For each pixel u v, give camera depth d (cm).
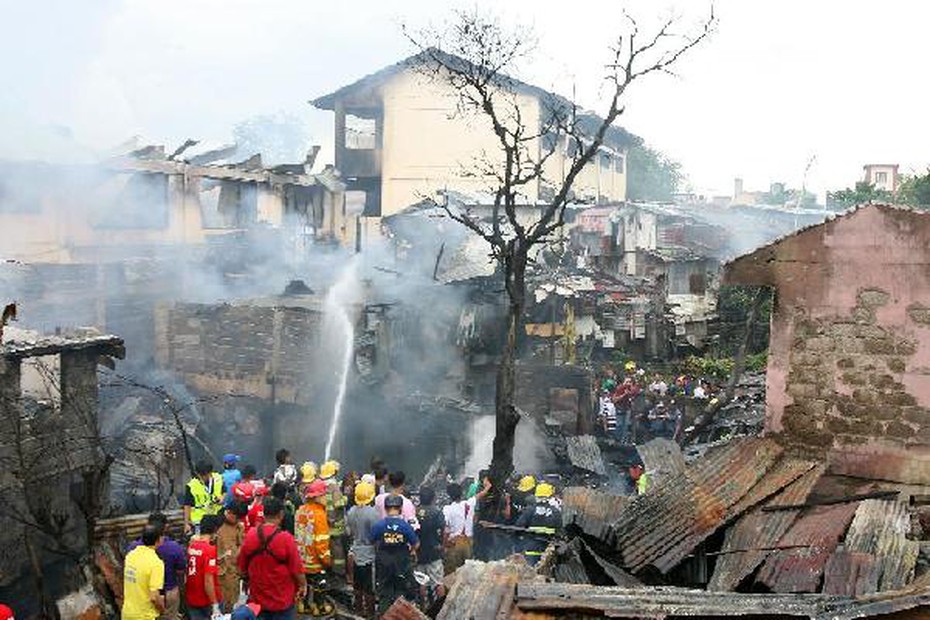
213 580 955
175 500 1675
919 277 980
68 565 1312
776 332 1055
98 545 1120
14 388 1227
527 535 1198
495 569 736
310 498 1120
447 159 4056
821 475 1002
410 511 1179
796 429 1048
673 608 644
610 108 1631
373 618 1089
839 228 1018
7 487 1211
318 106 4191
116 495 1625
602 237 3934
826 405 1031
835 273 1022
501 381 1612
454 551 1220
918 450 983
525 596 675
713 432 1684
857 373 1013
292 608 877
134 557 904
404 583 1085
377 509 1151
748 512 955
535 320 2789
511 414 1595
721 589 847
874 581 757
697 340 3491
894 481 991
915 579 743
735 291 3653
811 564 816
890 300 995
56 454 1298
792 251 1042
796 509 931
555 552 966
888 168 6688
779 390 1057
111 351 1375
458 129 4038
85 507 1143
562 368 2295
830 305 1026
